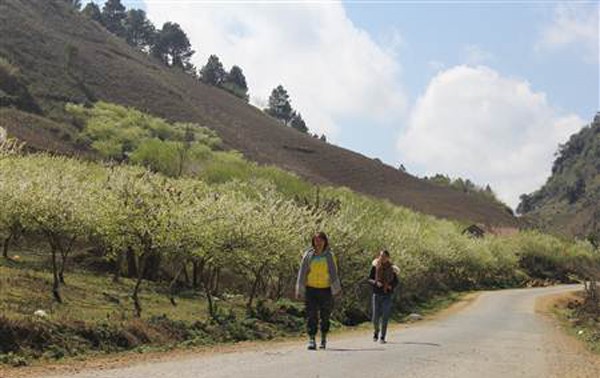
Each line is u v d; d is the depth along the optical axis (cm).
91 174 3334
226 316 2070
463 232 9075
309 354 1302
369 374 1029
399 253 3916
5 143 2884
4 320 1317
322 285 1404
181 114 13475
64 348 1344
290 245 2572
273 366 1094
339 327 2461
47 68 11881
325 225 3075
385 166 16638
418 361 1240
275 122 17475
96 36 16012
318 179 13512
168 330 1662
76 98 11188
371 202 6931
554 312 4112
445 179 18900
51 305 1800
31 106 9625
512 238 10238
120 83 13462
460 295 5772
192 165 6538
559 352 1755
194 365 1129
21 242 3034
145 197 2094
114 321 1597
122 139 8950
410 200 14325
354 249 3169
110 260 2953
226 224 2300
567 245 10862
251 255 2359
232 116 16038
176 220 2119
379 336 1961
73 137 8719
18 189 2069
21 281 2136
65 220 2061
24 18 13550
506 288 8025
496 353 1541
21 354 1254
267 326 2086
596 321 3331
